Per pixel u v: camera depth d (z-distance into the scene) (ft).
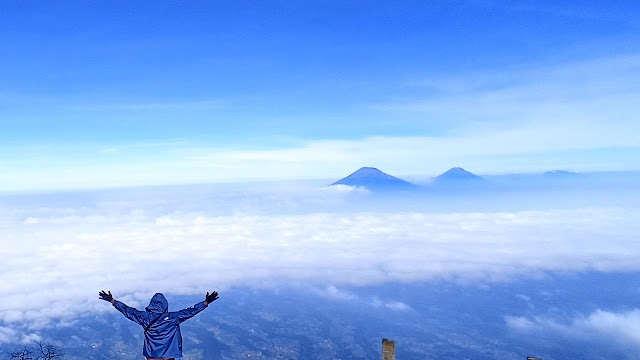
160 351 21.43
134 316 21.74
